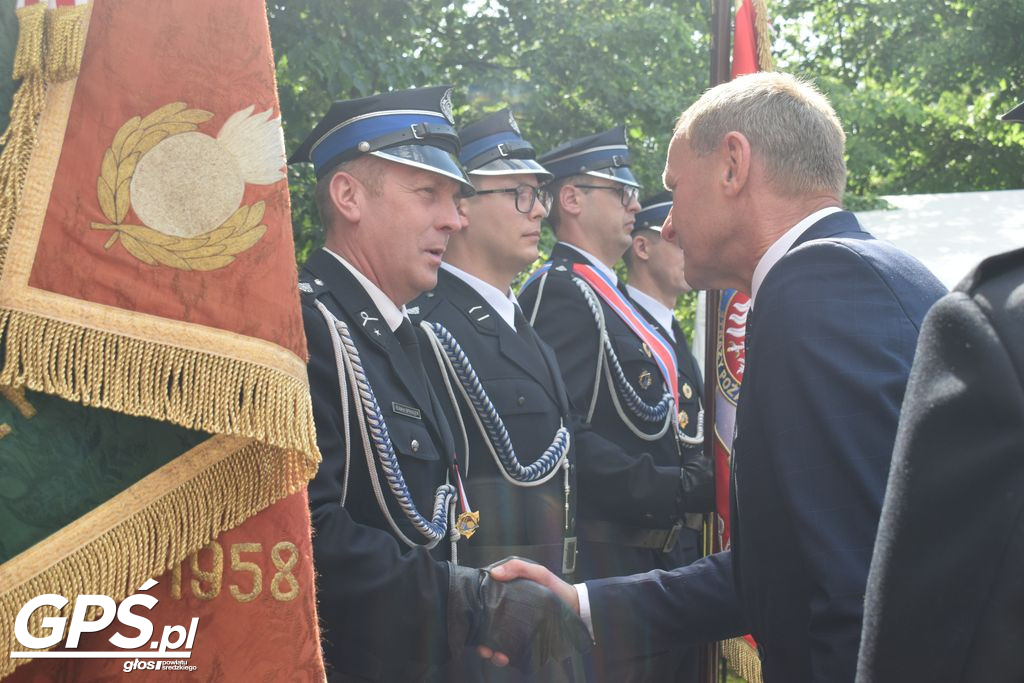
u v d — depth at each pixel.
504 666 2.46
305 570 1.50
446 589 2.21
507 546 2.87
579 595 2.35
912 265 1.84
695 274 2.12
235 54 1.48
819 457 1.65
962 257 5.73
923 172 12.73
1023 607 1.06
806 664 1.75
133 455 1.42
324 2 6.53
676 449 3.84
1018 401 1.08
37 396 1.39
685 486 3.41
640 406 3.66
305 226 6.59
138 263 1.42
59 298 1.39
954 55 10.65
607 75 8.29
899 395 1.67
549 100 8.49
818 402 1.67
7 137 1.43
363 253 2.52
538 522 2.94
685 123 2.11
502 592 2.26
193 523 1.42
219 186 1.46
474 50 8.30
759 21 3.28
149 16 1.47
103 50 1.46
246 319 1.43
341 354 2.31
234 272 1.44
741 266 2.05
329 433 2.24
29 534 1.36
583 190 3.92
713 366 3.38
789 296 1.77
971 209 6.09
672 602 2.35
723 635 2.36
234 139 1.47
